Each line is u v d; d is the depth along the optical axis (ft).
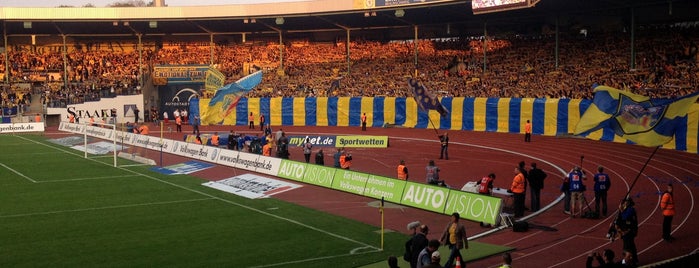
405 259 55.98
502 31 243.81
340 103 207.31
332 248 66.49
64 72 245.24
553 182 104.42
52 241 69.62
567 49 212.02
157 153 146.20
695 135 128.77
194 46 274.77
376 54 252.62
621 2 178.81
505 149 144.46
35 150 155.53
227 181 107.86
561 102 164.55
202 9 228.02
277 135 130.82
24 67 255.91
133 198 93.50
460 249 62.80
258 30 264.52
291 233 72.74
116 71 259.60
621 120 70.13
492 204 75.25
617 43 203.51
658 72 176.86
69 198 93.66
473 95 196.34
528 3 168.04
